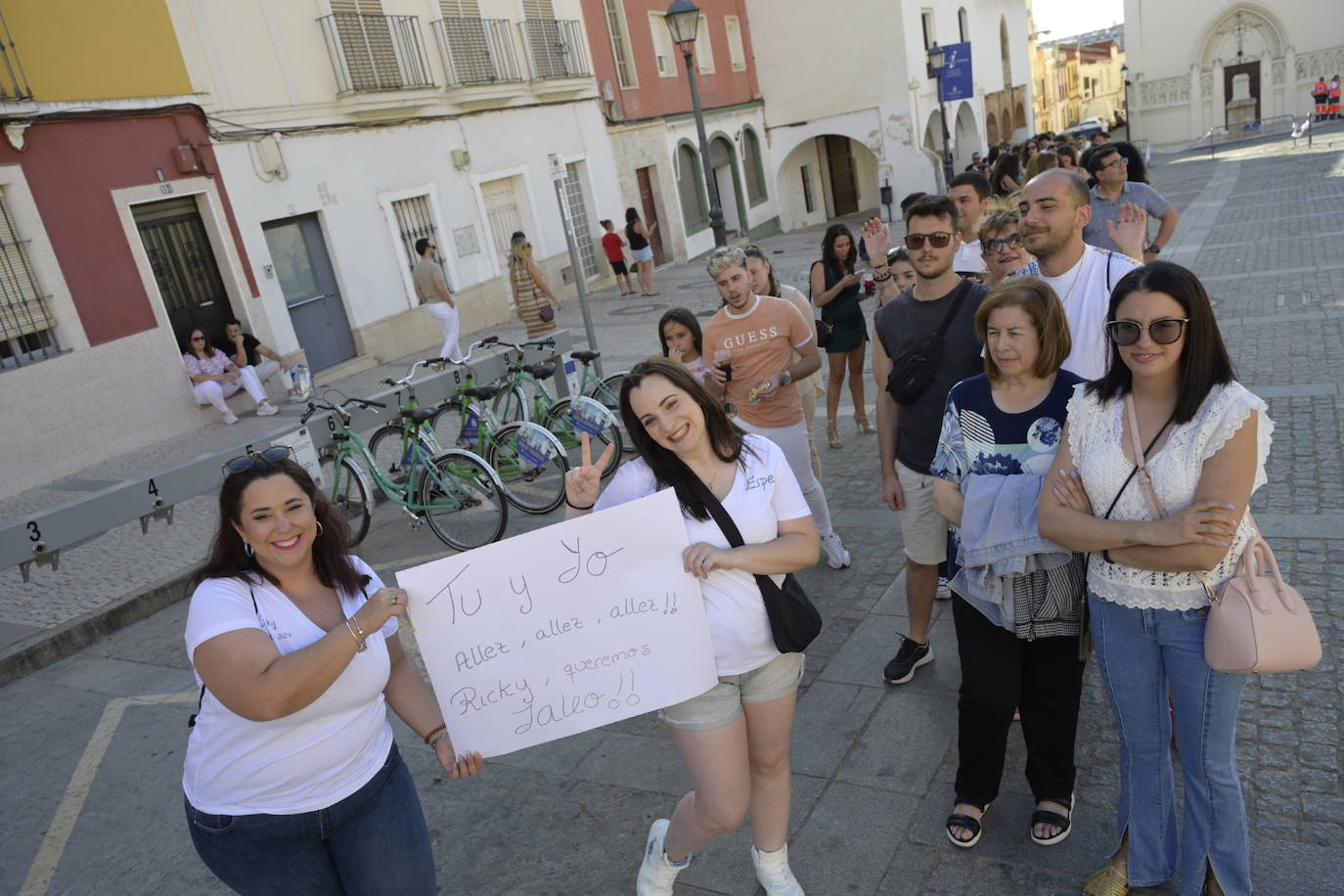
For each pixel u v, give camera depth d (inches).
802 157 1114.7
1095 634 94.4
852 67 981.8
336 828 82.7
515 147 661.3
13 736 181.5
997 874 107.3
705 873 115.9
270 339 483.8
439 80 597.3
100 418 397.7
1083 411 89.6
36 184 376.2
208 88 451.5
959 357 127.4
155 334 419.8
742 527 89.9
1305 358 276.7
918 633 146.3
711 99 938.7
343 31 522.3
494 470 254.4
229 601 78.4
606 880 117.9
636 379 89.9
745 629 91.3
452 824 134.7
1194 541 80.1
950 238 125.9
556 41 695.7
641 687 90.2
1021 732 132.5
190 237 453.1
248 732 78.5
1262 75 1534.2
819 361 171.6
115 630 228.8
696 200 923.4
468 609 87.3
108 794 155.2
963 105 1173.1
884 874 110.3
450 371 280.1
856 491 236.7
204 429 436.1
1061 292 119.4
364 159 542.6
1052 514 91.4
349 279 533.3
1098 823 112.6
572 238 361.7
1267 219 558.9
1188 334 81.2
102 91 402.0
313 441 249.6
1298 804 109.1
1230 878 89.8
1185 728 89.4
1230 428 80.0
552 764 145.3
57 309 383.2
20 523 183.0
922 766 128.5
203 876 131.8
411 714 91.5
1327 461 201.9
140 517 206.1
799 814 123.1
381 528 278.8
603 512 87.3
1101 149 209.5
